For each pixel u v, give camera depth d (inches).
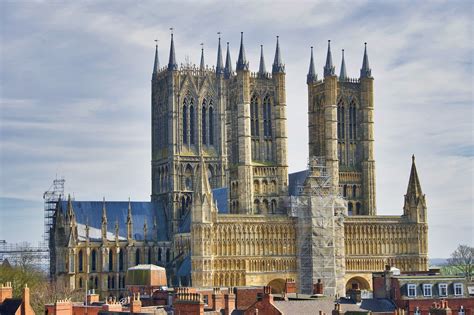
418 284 6717.5
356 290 6658.5
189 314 5251.0
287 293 7081.7
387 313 6131.9
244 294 6786.4
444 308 5324.8
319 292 7416.3
